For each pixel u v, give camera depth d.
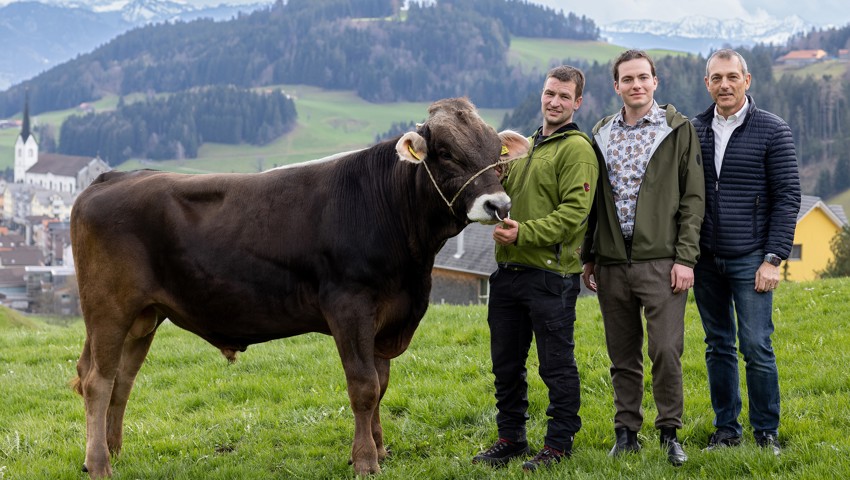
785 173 6.07
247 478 6.43
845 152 127.19
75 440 7.71
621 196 6.22
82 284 6.57
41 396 9.52
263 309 6.32
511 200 6.16
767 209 6.22
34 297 108.94
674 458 6.08
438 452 6.85
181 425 8.11
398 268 6.14
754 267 6.19
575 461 6.14
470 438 7.11
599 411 7.46
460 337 10.79
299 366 10.11
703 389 7.89
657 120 6.18
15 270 122.94
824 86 143.88
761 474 5.64
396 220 6.12
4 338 13.35
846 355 8.42
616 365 6.49
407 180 6.07
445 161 5.76
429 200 5.96
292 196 6.30
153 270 6.43
